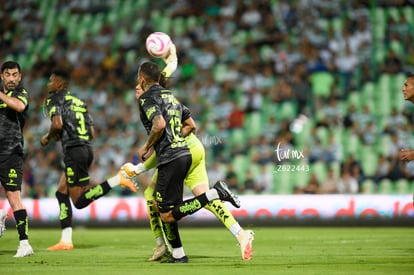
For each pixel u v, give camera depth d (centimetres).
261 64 7475
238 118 6781
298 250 3338
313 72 7194
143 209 5231
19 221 3097
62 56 8044
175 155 2638
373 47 7494
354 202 5131
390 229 4909
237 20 8031
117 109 7162
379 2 7888
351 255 3069
